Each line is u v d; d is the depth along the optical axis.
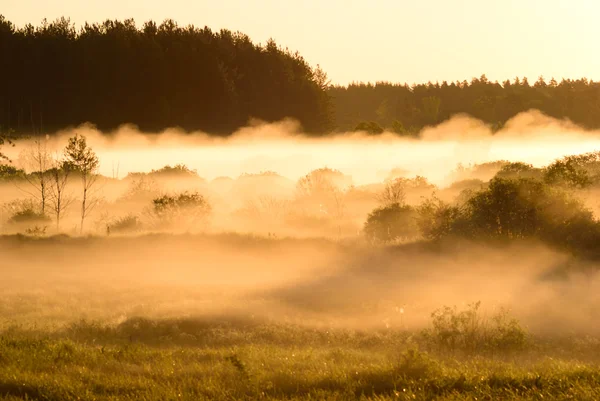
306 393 37.28
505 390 36.50
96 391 37.38
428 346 56.03
